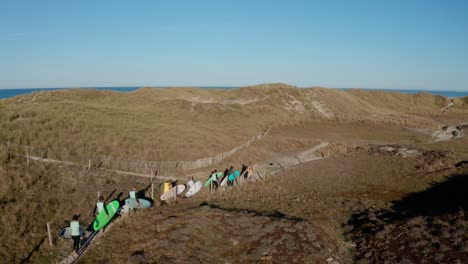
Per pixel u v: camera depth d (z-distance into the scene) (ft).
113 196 69.67
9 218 51.80
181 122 149.07
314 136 168.14
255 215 63.21
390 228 56.65
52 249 47.98
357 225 62.90
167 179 87.66
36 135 93.09
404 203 78.95
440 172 98.94
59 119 110.52
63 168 78.28
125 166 88.69
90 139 98.68
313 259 48.60
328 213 70.90
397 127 198.90
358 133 180.65
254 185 91.20
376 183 96.78
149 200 71.10
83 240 51.52
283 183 95.14
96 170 82.23
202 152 110.52
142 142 106.11
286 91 253.24
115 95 199.62
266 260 47.60
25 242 47.67
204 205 70.03
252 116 188.14
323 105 242.78
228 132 147.02
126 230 55.06
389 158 122.31
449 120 237.66
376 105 314.55
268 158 125.90
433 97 351.05
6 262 42.93
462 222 52.34
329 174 105.29
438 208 70.28
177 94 225.35
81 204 62.69
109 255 47.34
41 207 58.18
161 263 45.14
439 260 43.88
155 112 159.63
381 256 48.42
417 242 49.16
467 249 44.32
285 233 54.90
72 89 197.36
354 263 49.37
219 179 94.22
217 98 237.86
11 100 150.10
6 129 91.45
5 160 73.46
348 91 344.49
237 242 52.80
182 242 51.01
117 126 117.70
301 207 74.18
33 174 70.08
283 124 189.37
